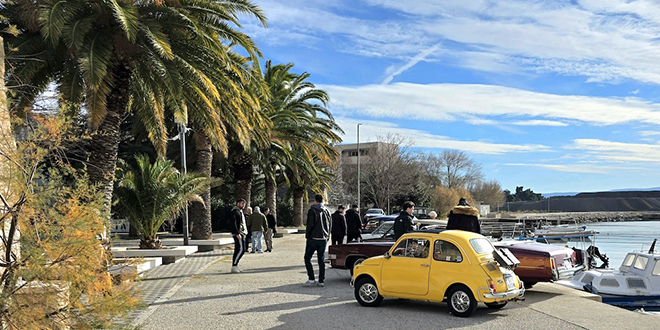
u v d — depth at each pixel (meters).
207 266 17.39
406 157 74.38
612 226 82.56
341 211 16.98
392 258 9.96
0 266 5.14
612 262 24.11
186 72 14.02
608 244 35.31
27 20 12.48
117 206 18.58
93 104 12.38
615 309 9.96
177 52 14.54
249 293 11.73
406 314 9.45
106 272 5.57
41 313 5.00
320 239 12.73
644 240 39.00
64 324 5.18
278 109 30.59
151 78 14.21
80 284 5.30
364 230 21.55
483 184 120.62
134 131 29.11
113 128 13.85
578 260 15.13
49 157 5.71
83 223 5.29
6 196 5.21
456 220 12.10
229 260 19.36
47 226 5.25
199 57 14.89
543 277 11.48
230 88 15.43
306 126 30.03
